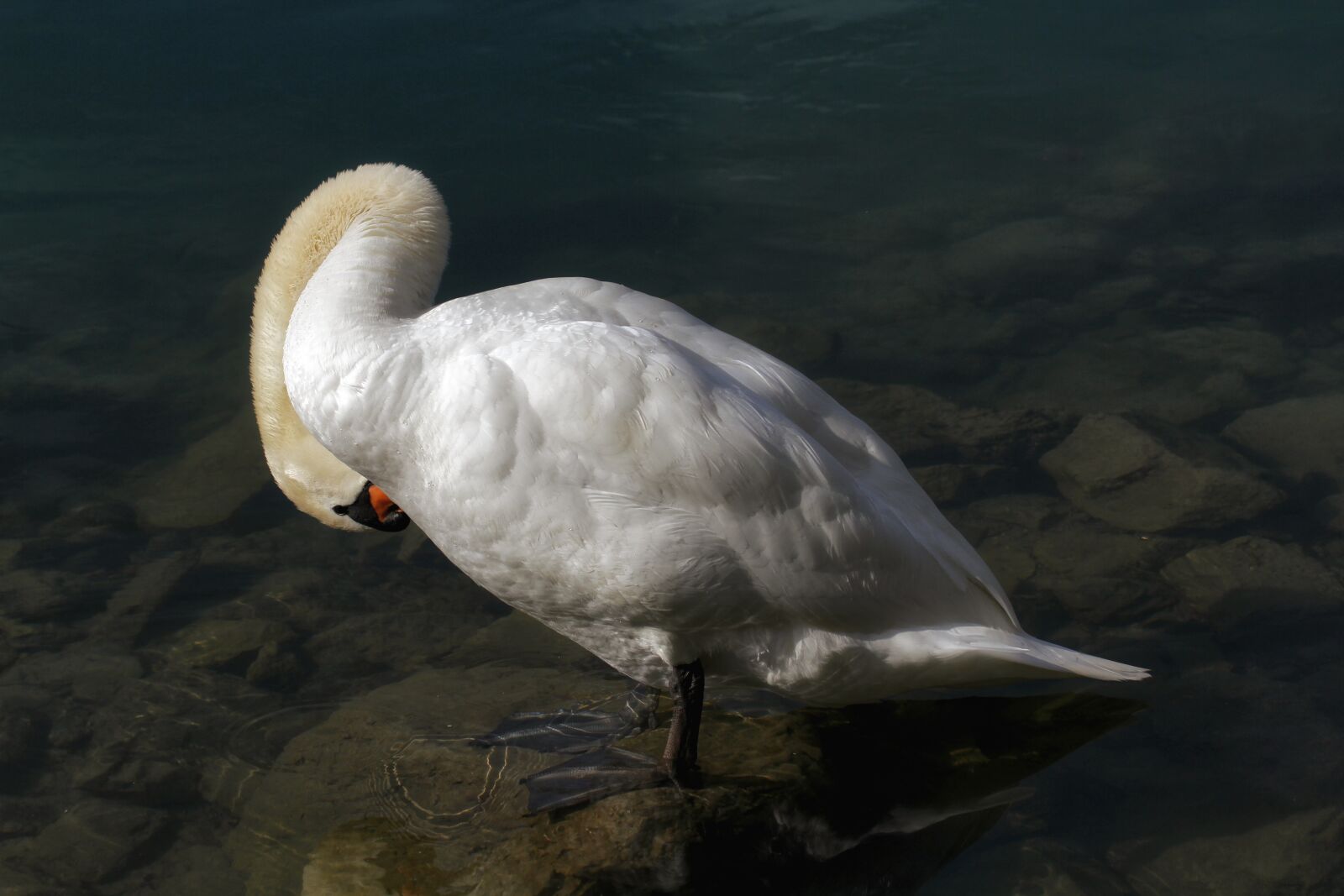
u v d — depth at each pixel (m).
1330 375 3.01
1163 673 2.39
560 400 2.10
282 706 2.43
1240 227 3.49
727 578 2.15
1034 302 3.26
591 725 2.37
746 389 2.19
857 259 3.39
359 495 2.40
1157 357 3.08
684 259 3.38
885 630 2.22
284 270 2.41
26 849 2.23
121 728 2.39
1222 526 2.66
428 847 2.20
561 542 2.14
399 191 2.31
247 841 2.23
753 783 2.24
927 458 2.84
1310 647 2.41
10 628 2.56
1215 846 2.14
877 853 2.15
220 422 2.99
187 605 2.61
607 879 2.13
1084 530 2.67
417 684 2.45
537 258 3.38
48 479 2.86
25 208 3.51
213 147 3.74
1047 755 2.28
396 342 2.15
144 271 3.34
